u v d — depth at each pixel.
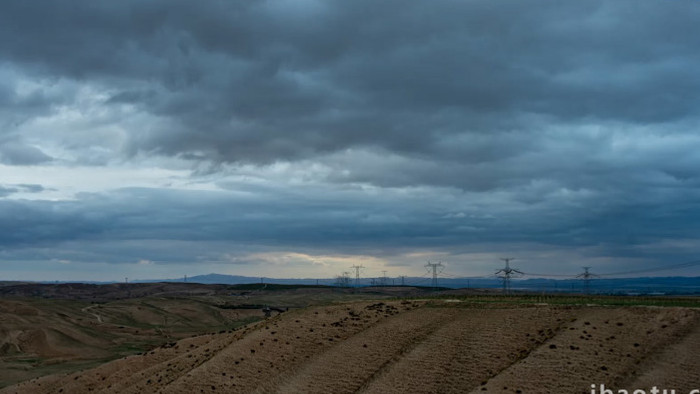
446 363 58.75
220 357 71.44
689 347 50.06
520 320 64.44
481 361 57.59
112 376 79.94
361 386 58.97
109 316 195.12
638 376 47.91
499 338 61.19
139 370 80.88
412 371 58.69
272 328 77.94
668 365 48.44
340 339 71.31
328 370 63.47
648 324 56.12
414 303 80.44
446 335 64.69
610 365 50.56
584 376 49.69
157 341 155.88
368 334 70.06
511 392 49.78
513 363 55.50
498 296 85.94
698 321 54.28
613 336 55.28
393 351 64.56
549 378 50.50
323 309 83.19
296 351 70.06
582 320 60.34
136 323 191.50
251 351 71.69
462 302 77.06
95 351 137.62
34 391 80.94
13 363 119.69
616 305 64.38
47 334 144.12
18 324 151.50
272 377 65.00
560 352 54.12
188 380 67.56
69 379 82.00
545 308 66.62
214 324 198.50
